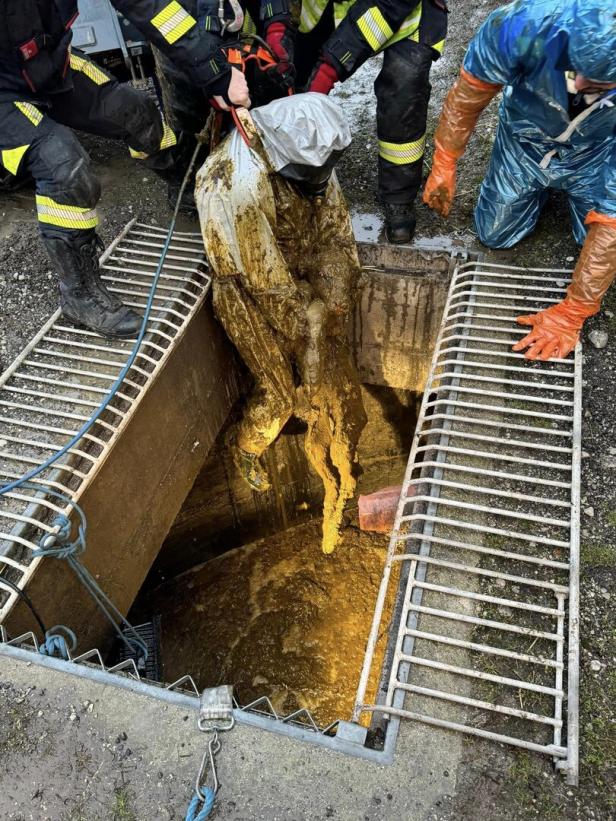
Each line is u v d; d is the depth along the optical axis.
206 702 1.89
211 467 4.43
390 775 1.78
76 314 2.95
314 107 2.58
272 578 5.04
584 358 2.95
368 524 3.85
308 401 3.30
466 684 1.99
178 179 3.47
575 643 2.02
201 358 3.43
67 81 2.52
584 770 1.80
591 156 2.69
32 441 2.58
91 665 2.04
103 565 2.72
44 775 1.82
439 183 3.06
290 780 1.77
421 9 2.81
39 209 2.60
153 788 1.78
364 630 4.63
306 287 3.09
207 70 2.48
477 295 3.21
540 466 2.56
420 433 2.74
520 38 2.19
